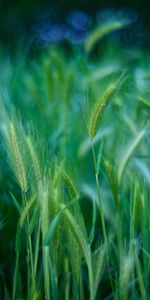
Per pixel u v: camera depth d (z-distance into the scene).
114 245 0.80
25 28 5.91
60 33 5.89
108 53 1.80
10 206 0.94
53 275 0.73
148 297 0.77
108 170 0.77
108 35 1.97
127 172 0.89
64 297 0.79
